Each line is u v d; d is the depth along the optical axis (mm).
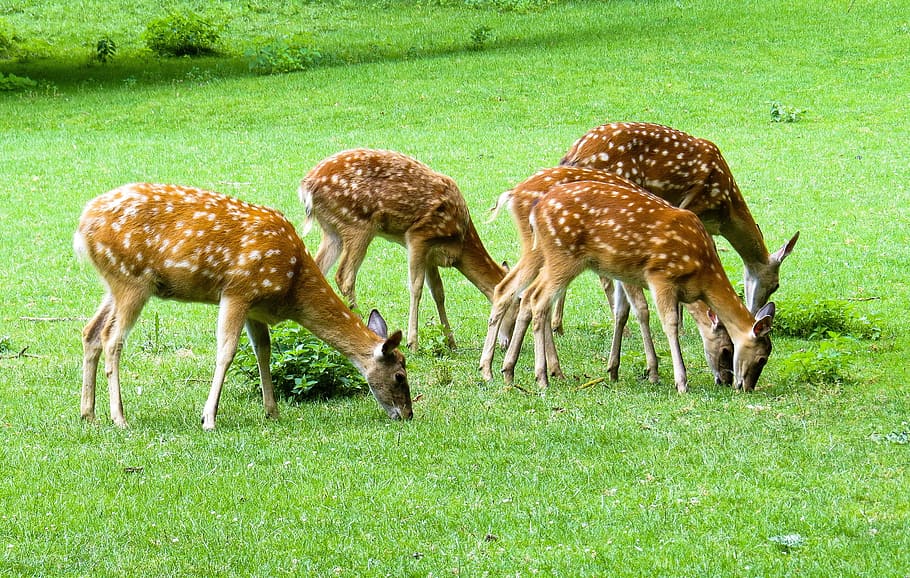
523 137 27938
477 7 46719
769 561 7098
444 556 7273
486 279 14406
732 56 36281
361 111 31078
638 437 9562
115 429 10031
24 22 43875
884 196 22203
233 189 23344
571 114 30391
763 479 8492
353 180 14062
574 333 14766
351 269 14227
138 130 29672
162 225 10008
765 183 23375
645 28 41094
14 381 11984
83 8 45906
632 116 30047
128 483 8602
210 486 8531
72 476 8734
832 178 23688
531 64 36031
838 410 10484
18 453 9312
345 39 42188
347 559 7250
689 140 14008
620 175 13734
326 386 11758
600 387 11727
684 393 11336
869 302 15547
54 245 19391
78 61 39500
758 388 11688
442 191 14094
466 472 8789
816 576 6879
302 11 46688
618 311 12172
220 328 10156
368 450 9383
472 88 33156
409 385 11914
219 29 41375
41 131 29578
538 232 11750
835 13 41469
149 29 40719
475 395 11391
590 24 42594
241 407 11094
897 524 7586
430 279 14578
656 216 11469
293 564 7176
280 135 28641
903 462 8836
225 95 33375
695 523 7695
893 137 27188
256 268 10164
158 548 7430
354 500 8234
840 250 18547
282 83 34781
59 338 14141
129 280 10062
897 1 42562
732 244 14742
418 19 45312
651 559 7164
